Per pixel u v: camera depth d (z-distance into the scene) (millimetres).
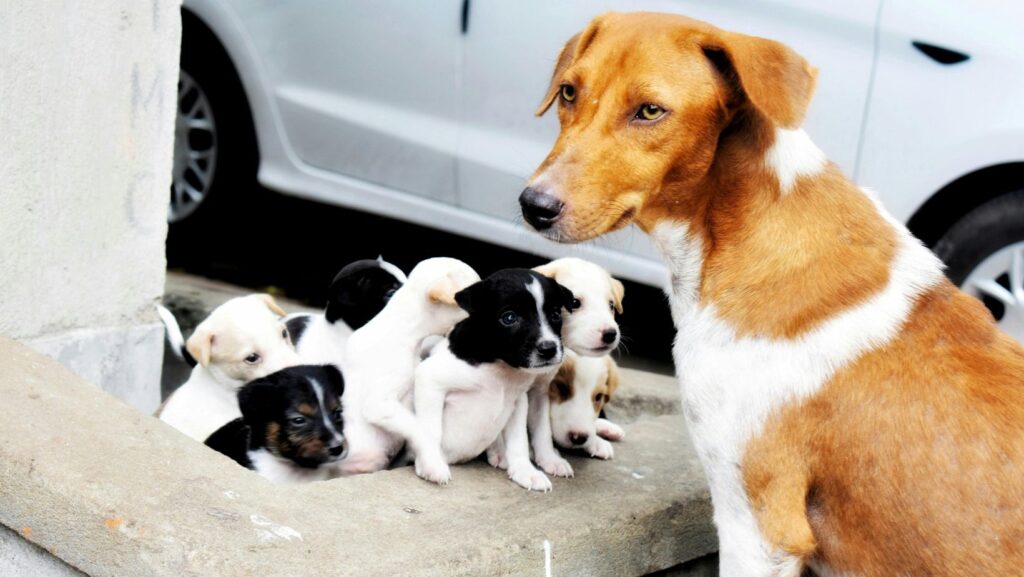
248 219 3764
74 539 1935
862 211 2023
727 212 2029
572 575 2080
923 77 2787
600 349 2180
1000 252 2795
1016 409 1918
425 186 3133
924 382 1938
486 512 2088
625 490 2199
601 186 1984
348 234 3938
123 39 2342
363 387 2227
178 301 2988
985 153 2762
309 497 2043
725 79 2006
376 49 3129
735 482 1989
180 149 3422
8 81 2219
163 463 2012
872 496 1936
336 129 3195
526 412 2213
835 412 1949
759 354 1981
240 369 2314
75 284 2338
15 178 2246
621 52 2006
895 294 1978
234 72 3289
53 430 2016
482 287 2139
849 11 2814
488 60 3031
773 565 1968
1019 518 1890
